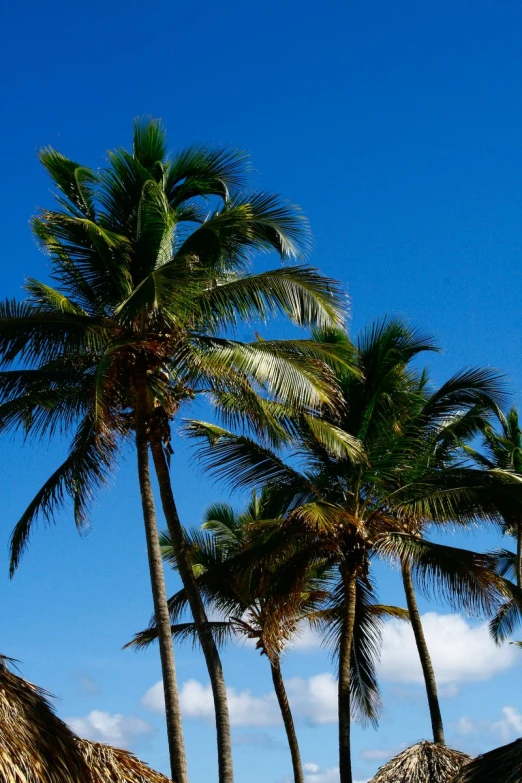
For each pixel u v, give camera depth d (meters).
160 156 20.66
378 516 22.06
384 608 27.06
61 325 18.19
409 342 22.55
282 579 21.67
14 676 11.29
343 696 21.36
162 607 18.67
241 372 18.53
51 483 20.30
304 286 18.52
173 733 17.86
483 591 20.69
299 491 22.11
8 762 10.06
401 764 19.39
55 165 19.47
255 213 19.33
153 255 19.34
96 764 11.47
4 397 18.77
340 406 21.75
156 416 19.42
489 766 13.60
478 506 21.25
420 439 22.36
